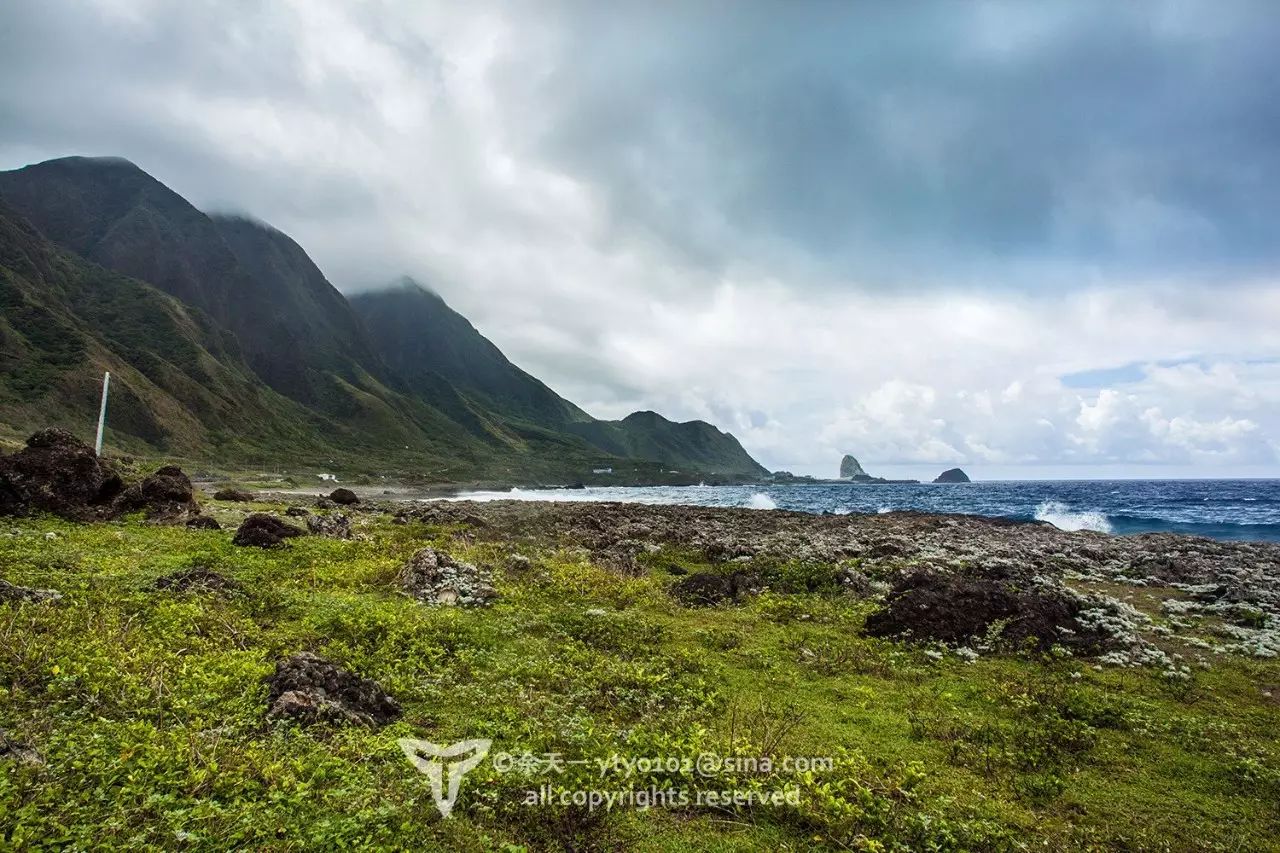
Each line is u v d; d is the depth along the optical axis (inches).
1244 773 389.7
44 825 236.4
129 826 246.4
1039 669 582.2
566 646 571.8
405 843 264.1
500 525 1459.2
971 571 948.6
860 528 1694.1
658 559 1107.9
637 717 434.0
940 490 6560.0
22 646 390.6
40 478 964.6
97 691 355.6
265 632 523.8
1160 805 355.6
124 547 786.2
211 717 349.1
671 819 311.1
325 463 5738.2
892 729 441.1
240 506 1504.7
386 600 675.4
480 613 669.9
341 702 390.0
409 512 1595.7
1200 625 740.0
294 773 301.3
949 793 354.0
